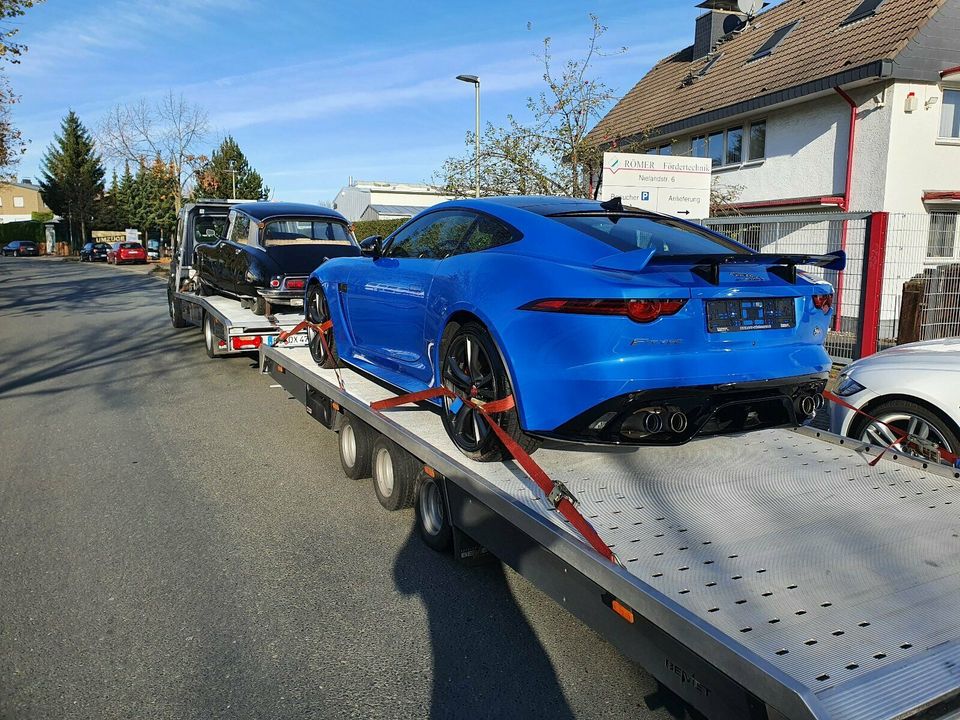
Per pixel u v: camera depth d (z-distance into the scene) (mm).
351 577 3631
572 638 3084
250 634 3123
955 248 14312
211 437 6234
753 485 3207
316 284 5840
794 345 3334
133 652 2992
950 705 1879
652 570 2400
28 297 20641
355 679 2803
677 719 2555
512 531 2963
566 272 3133
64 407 7379
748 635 2014
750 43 18984
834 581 2336
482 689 2734
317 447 5918
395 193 50344
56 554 3908
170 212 50875
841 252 3461
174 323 13156
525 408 3199
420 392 3887
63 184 61000
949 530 2730
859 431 4359
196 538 4109
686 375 3023
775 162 16078
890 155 13484
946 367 3932
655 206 12414
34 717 2592
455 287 3707
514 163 15469
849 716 1699
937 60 13164
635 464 3498
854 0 16078
